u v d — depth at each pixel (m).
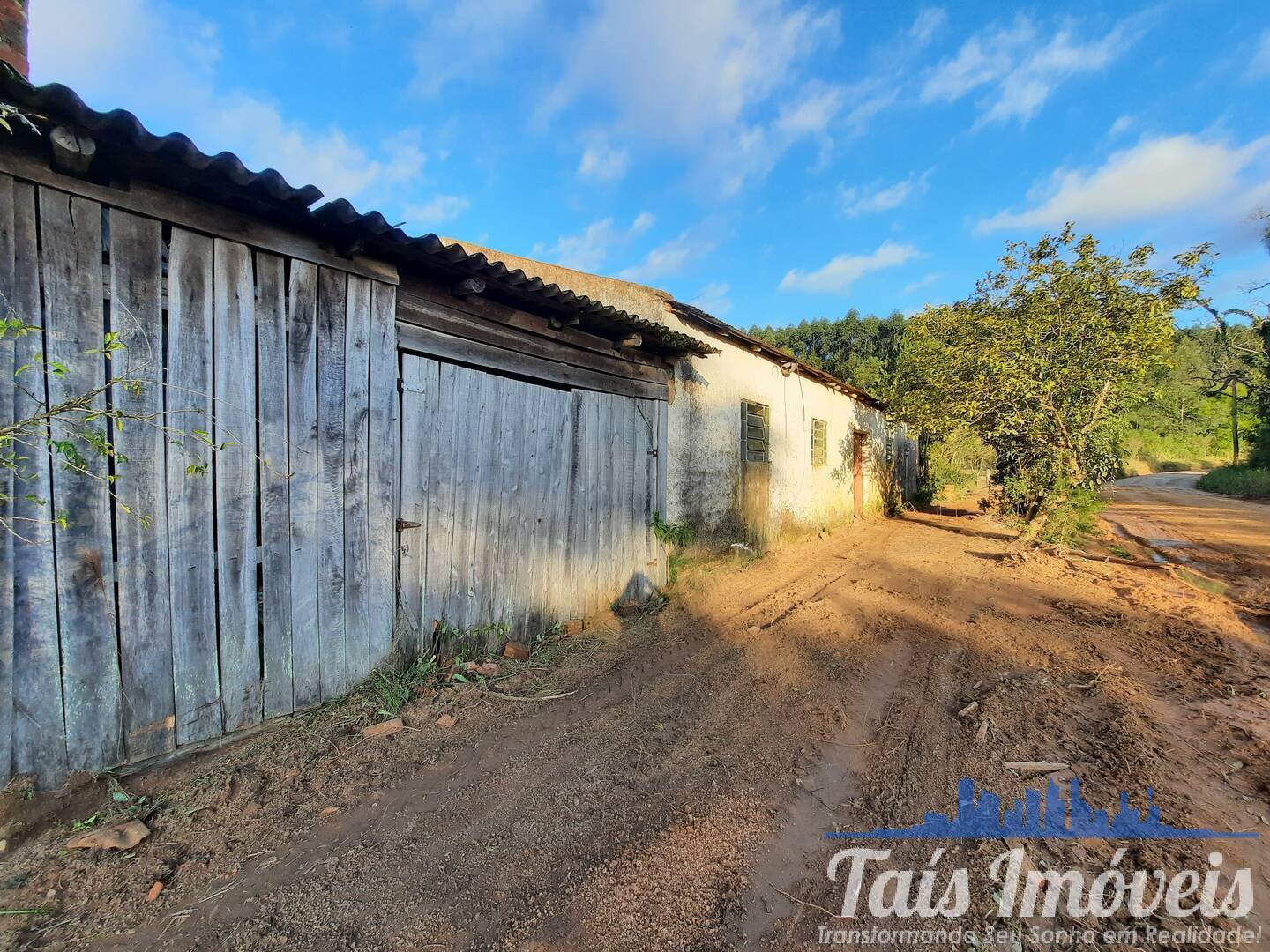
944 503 18.30
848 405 13.24
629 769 2.90
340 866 2.16
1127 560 8.30
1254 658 4.37
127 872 2.08
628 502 5.98
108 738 2.53
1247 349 22.84
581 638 4.89
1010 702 3.59
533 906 1.99
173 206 2.68
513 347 4.55
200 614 2.82
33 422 2.10
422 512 3.88
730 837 2.37
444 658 4.01
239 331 2.93
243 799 2.51
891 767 2.91
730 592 6.55
